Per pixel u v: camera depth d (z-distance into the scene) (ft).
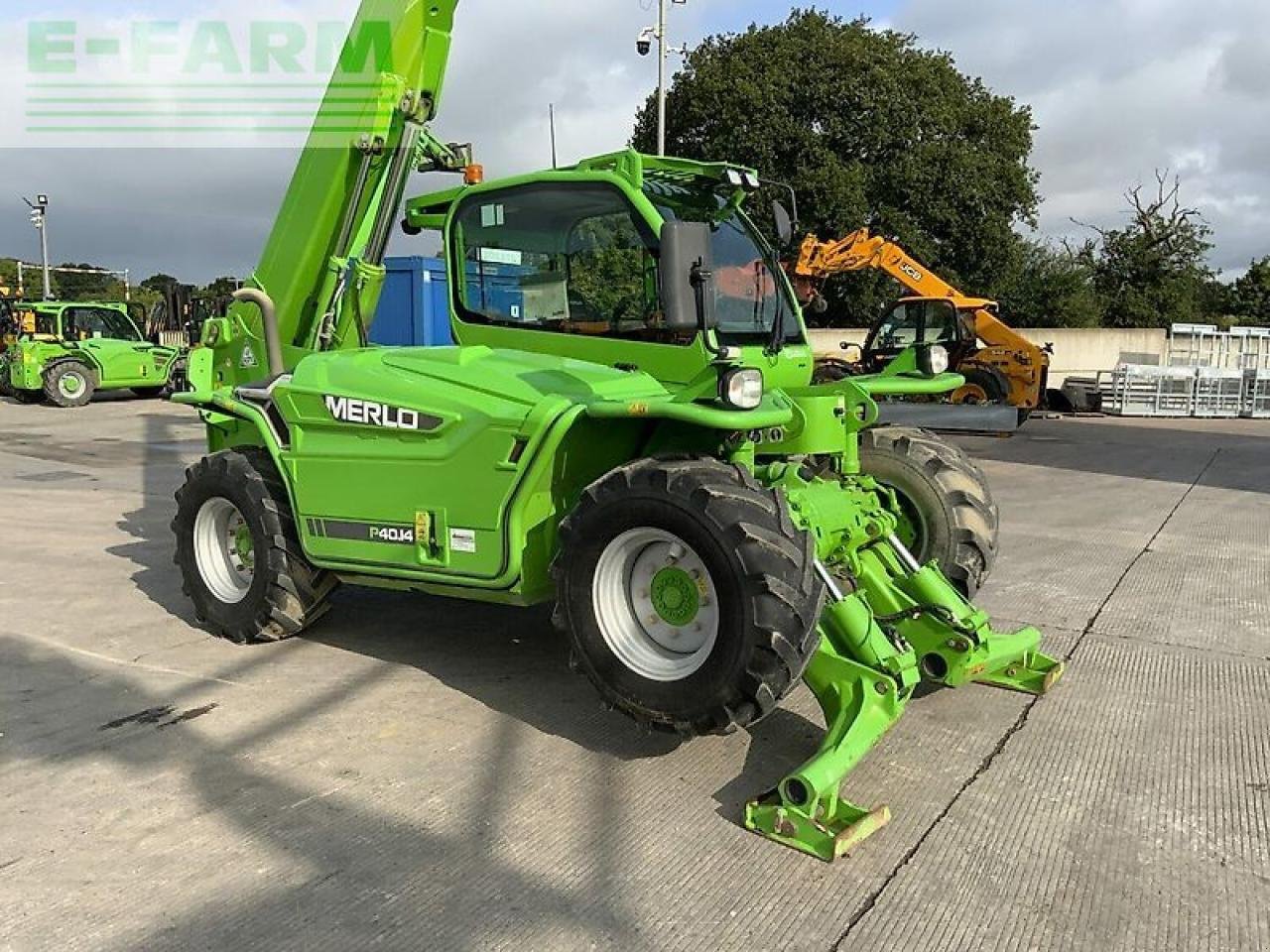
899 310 54.34
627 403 11.92
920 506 15.90
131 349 64.69
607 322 14.69
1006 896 9.37
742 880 9.61
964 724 13.35
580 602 12.10
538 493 12.84
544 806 11.02
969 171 87.20
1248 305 140.36
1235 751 12.62
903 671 11.20
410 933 8.70
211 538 16.84
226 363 18.89
